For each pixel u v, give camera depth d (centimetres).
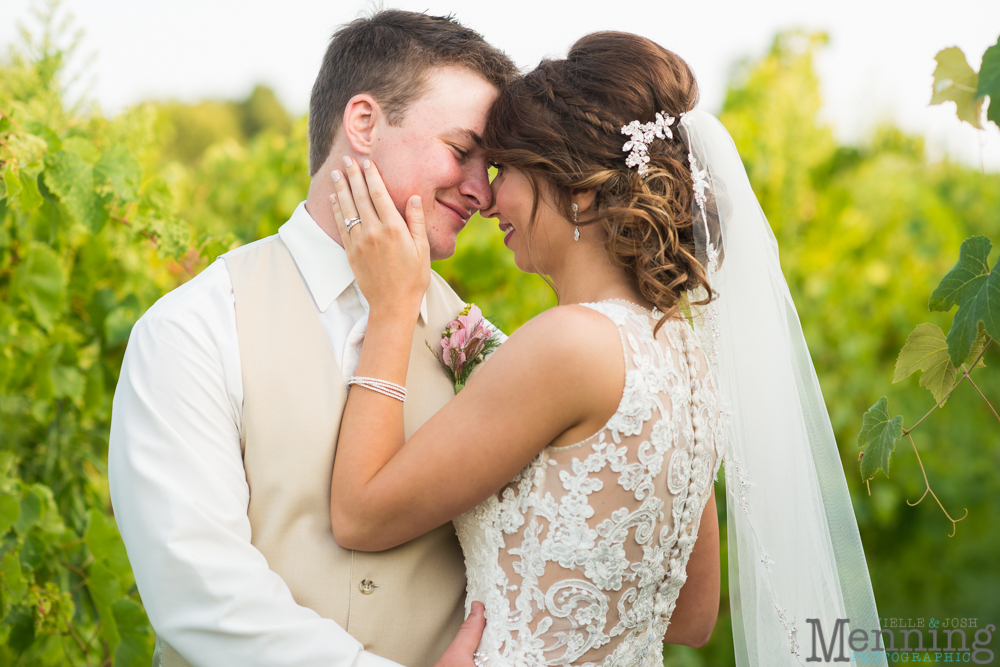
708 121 152
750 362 156
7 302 249
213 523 134
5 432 262
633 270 146
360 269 148
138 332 148
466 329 166
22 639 215
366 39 159
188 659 133
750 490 156
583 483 136
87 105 263
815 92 523
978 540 491
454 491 136
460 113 158
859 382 446
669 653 379
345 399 149
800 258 479
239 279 154
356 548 143
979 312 123
